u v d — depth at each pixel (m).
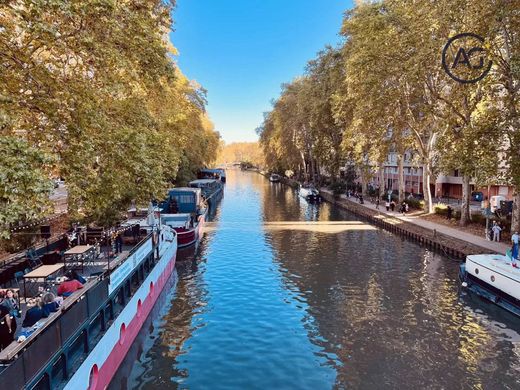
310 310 17.77
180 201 41.22
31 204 8.98
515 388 11.77
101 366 11.58
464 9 23.03
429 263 25.77
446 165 25.42
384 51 30.20
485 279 18.88
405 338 15.02
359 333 15.45
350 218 46.78
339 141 59.38
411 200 46.69
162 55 15.38
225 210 54.41
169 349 14.32
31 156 8.88
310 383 12.05
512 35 22.47
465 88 25.70
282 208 56.41
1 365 7.86
